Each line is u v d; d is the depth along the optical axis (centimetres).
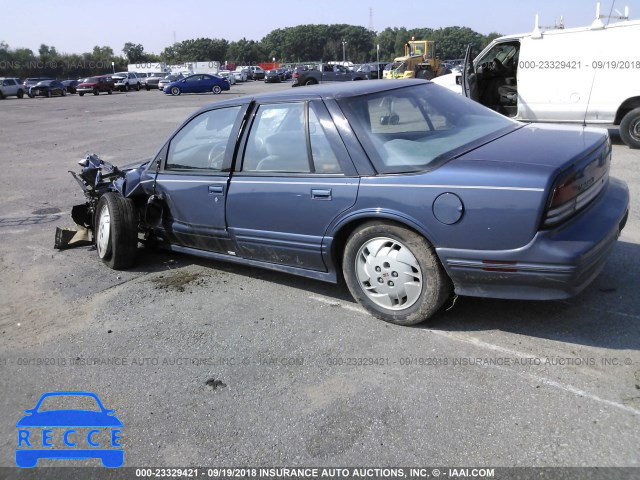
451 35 11738
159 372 349
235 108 448
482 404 290
